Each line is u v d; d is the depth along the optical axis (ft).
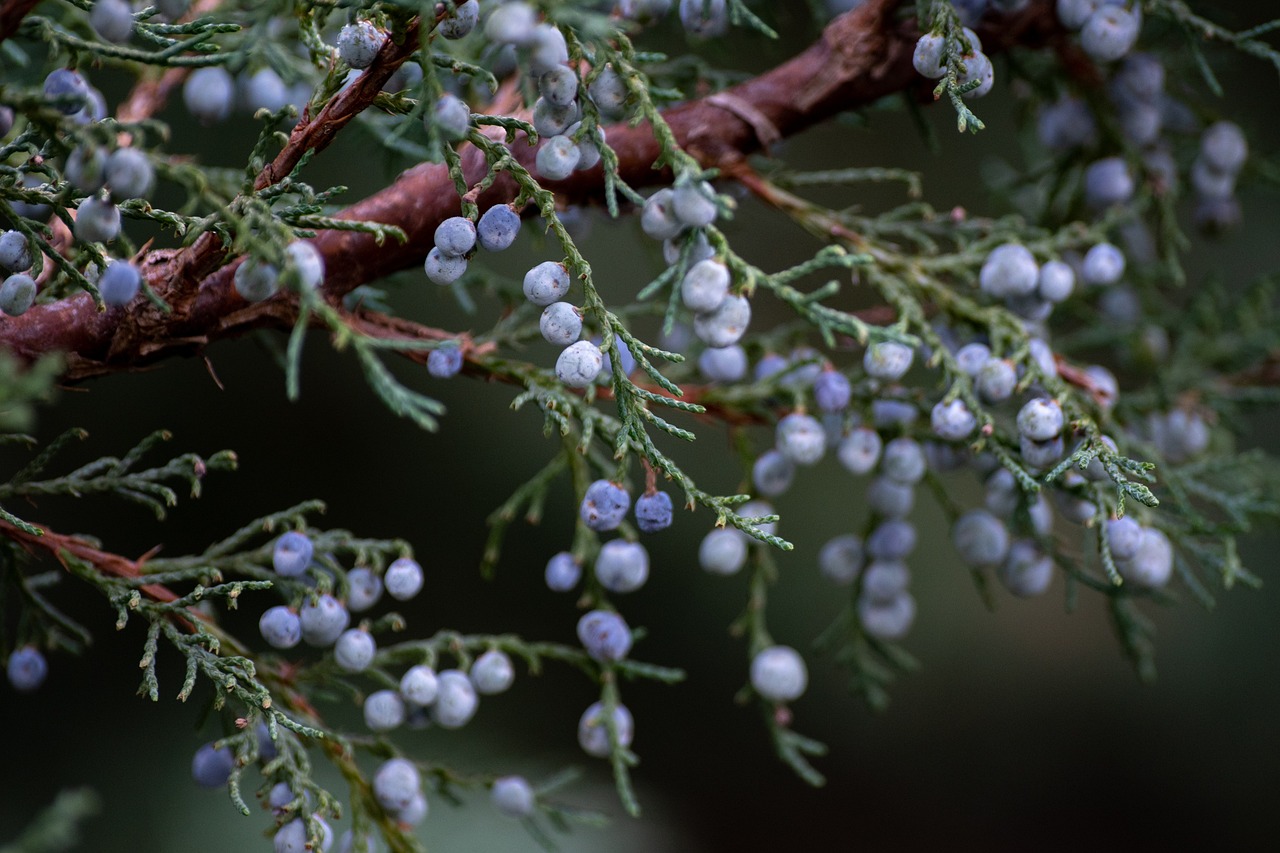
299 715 1.86
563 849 2.49
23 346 1.78
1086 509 1.89
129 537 2.70
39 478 2.58
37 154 1.75
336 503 2.92
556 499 3.01
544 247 1.99
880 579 2.03
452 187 1.82
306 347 2.84
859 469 1.93
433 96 1.71
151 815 2.51
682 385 2.01
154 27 1.77
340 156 2.46
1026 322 1.95
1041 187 2.16
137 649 2.64
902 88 1.89
